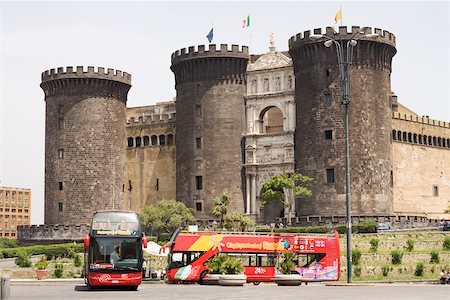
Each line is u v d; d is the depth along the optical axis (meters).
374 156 106.38
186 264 62.41
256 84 118.50
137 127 130.88
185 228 107.38
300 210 108.44
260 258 62.84
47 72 126.12
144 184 129.12
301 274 63.16
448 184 127.50
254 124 117.50
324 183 106.31
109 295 46.59
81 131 123.94
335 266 63.94
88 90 124.44
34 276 78.31
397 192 116.25
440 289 52.41
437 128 126.50
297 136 110.81
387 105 109.88
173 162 126.69
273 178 106.69
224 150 117.00
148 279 66.31
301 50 110.06
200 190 117.62
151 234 117.06
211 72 118.19
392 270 75.88
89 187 122.94
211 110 117.88
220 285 57.81
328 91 107.25
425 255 80.88
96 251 52.19
